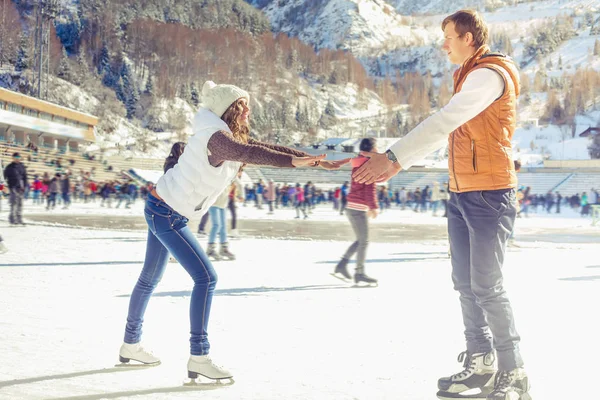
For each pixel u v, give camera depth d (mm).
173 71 195625
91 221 22234
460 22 3570
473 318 3719
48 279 7887
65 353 4320
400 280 8367
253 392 3518
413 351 4508
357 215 7734
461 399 3535
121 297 6637
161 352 4441
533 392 3598
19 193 18641
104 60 191125
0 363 4027
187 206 3844
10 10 168125
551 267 10055
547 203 51000
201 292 3816
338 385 3664
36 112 77938
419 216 34906
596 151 141125
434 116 3365
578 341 4863
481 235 3490
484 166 3451
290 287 7590
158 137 158500
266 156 3504
